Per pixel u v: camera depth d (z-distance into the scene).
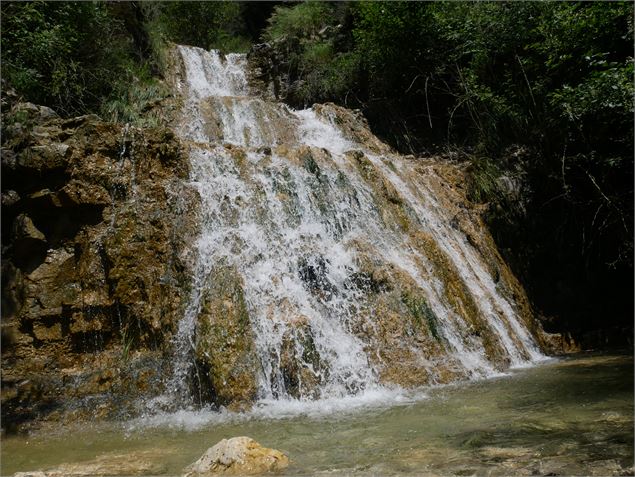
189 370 6.43
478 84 12.59
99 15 11.03
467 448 4.02
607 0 9.74
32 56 9.40
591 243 10.72
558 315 10.40
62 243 7.28
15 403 6.15
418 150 13.18
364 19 13.82
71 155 7.42
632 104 8.86
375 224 8.91
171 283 7.15
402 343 7.05
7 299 6.87
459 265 9.23
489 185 11.38
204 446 4.67
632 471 3.34
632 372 6.68
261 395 6.14
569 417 4.67
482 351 7.61
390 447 4.20
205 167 8.36
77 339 6.88
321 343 6.63
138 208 7.59
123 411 6.13
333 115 12.45
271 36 17.03
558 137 11.06
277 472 3.80
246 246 7.54
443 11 13.06
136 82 11.44
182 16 17.27
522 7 11.55
